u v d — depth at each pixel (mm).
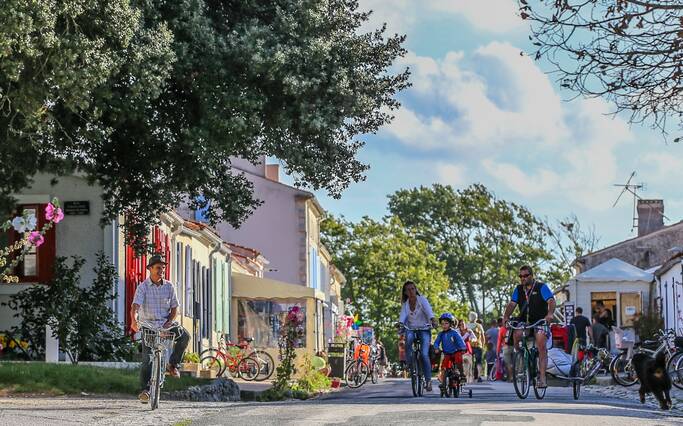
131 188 27266
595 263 72625
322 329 51938
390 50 25766
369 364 42156
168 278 37312
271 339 47594
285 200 68312
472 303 113750
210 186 28516
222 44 23391
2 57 19031
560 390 29281
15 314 28125
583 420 14203
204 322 43656
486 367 43844
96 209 30984
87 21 20766
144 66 21594
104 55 20438
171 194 27297
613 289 56062
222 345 42188
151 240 34312
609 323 42250
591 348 31266
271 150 24984
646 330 48188
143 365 17266
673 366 27859
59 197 30938
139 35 21828
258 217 68125
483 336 43719
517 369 21047
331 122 24562
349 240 95125
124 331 31828
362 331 62312
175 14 23344
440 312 93938
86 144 25766
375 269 92938
